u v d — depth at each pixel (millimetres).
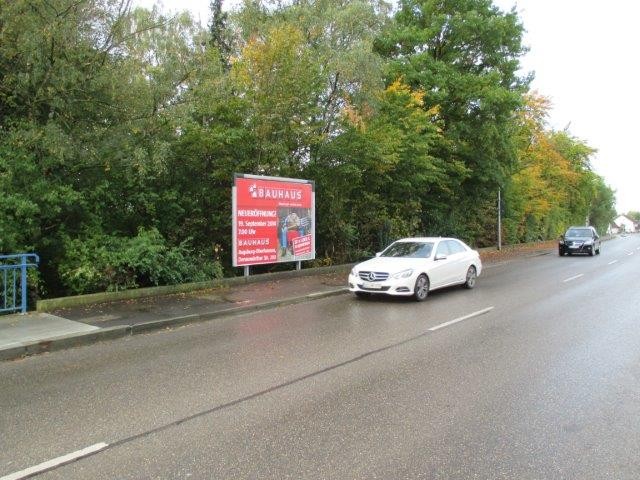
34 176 9930
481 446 3904
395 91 19219
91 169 11477
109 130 10953
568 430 4188
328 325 8711
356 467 3596
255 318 9523
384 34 21703
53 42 9641
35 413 4715
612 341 7285
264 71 14109
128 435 4195
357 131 16188
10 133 9906
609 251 32125
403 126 18609
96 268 10445
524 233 37625
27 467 3658
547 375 5680
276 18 17297
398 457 3736
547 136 39750
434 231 23906
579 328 8203
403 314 9680
